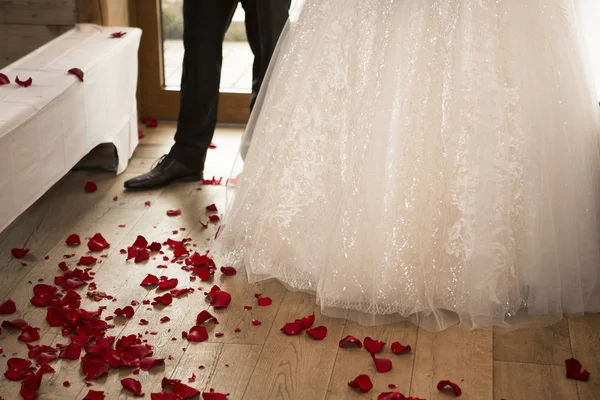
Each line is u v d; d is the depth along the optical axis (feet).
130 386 6.31
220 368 6.63
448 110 7.07
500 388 6.35
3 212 7.66
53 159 8.68
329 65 7.41
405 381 6.44
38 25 11.34
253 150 8.10
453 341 6.97
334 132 7.39
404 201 7.13
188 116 10.34
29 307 7.55
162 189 10.27
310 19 7.70
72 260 8.45
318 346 6.92
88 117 9.57
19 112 7.88
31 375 6.32
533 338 6.98
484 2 7.02
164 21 12.26
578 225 7.29
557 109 7.18
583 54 7.51
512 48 7.07
